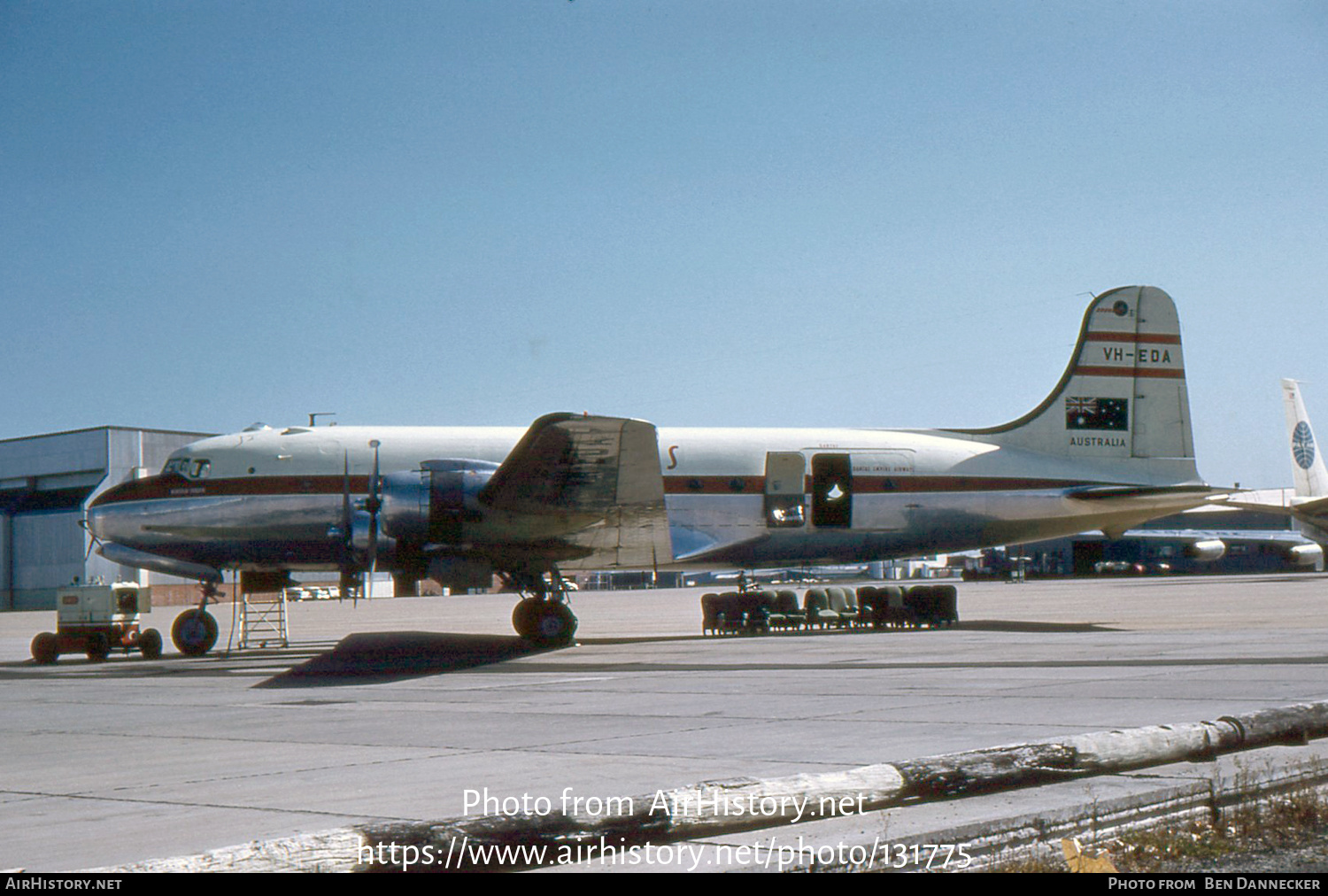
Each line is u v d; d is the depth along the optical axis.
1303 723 8.42
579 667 18.69
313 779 8.04
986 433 28.28
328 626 39.09
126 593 23.94
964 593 53.75
